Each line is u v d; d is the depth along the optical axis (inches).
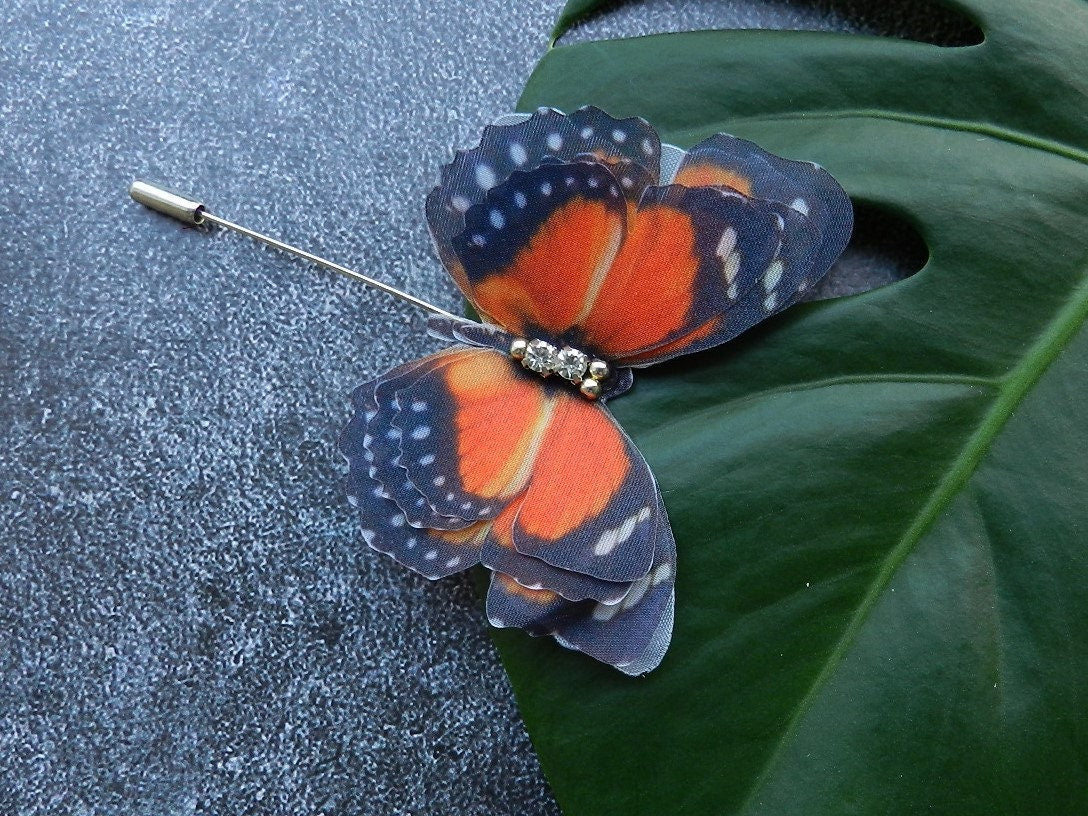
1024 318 7.6
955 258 7.6
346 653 8.3
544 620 7.3
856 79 7.9
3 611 8.5
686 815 7.4
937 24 8.5
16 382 8.7
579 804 7.6
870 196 7.8
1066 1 7.8
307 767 8.3
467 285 7.6
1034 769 7.3
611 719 7.6
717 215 7.1
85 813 8.3
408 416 7.3
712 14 8.8
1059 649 7.4
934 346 7.6
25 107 9.0
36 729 8.4
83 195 8.9
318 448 8.6
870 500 7.5
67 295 8.8
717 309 7.4
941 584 7.5
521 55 9.0
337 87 9.0
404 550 7.5
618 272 7.3
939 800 7.3
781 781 7.4
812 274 7.5
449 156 8.9
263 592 8.4
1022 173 7.7
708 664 7.5
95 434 8.7
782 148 7.9
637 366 7.7
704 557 7.6
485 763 8.2
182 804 8.3
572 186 7.2
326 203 8.8
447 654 8.3
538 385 7.5
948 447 7.5
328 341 8.7
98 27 9.1
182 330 8.7
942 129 7.8
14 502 8.6
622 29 8.8
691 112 8.1
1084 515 7.4
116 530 8.5
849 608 7.5
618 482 7.3
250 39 9.1
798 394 7.7
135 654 8.4
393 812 8.2
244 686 8.3
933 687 7.4
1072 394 7.5
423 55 9.0
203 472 8.6
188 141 9.0
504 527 7.4
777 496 7.6
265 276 8.8
